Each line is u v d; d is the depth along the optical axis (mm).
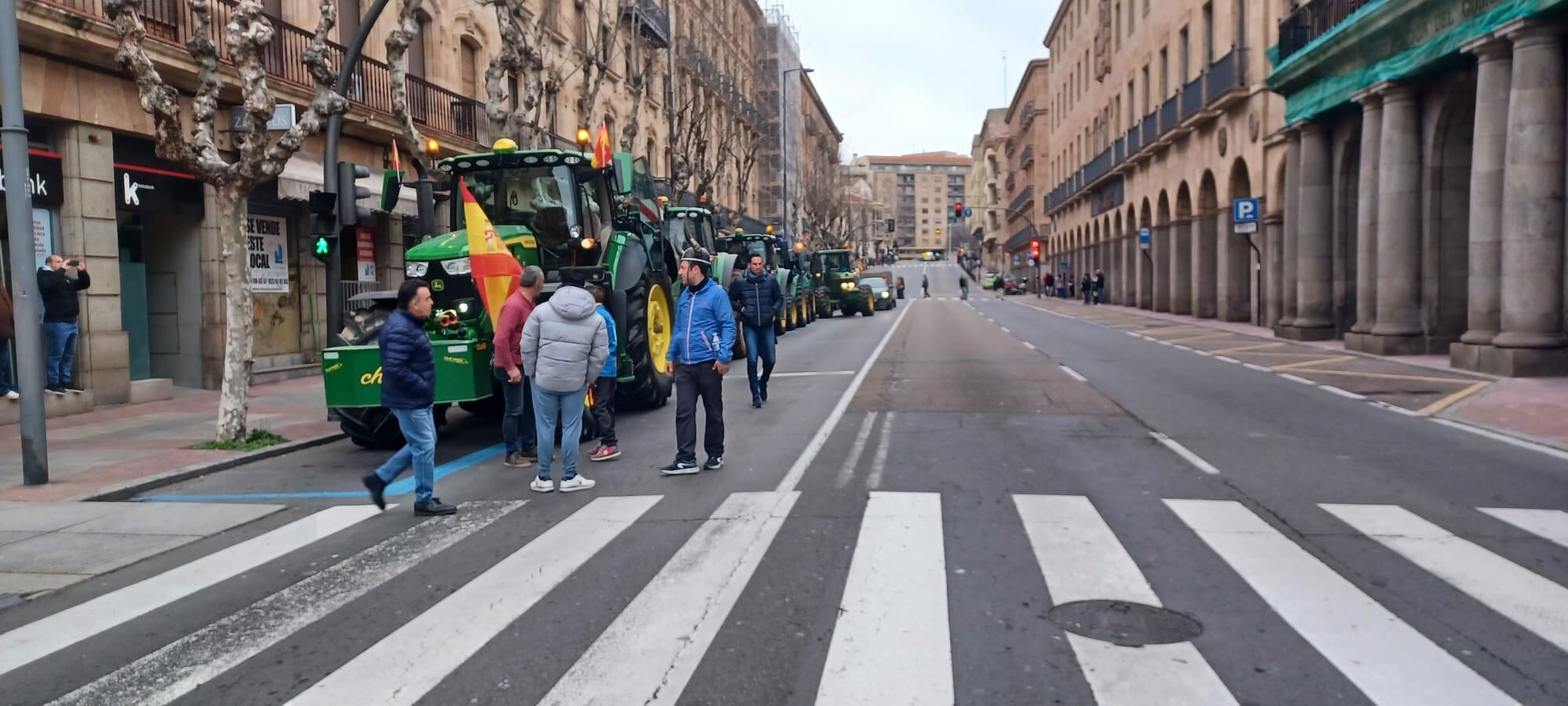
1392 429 10461
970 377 15758
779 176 69688
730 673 4156
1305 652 4301
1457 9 16031
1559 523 6508
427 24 22000
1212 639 4461
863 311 41562
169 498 8320
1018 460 8812
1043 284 73500
